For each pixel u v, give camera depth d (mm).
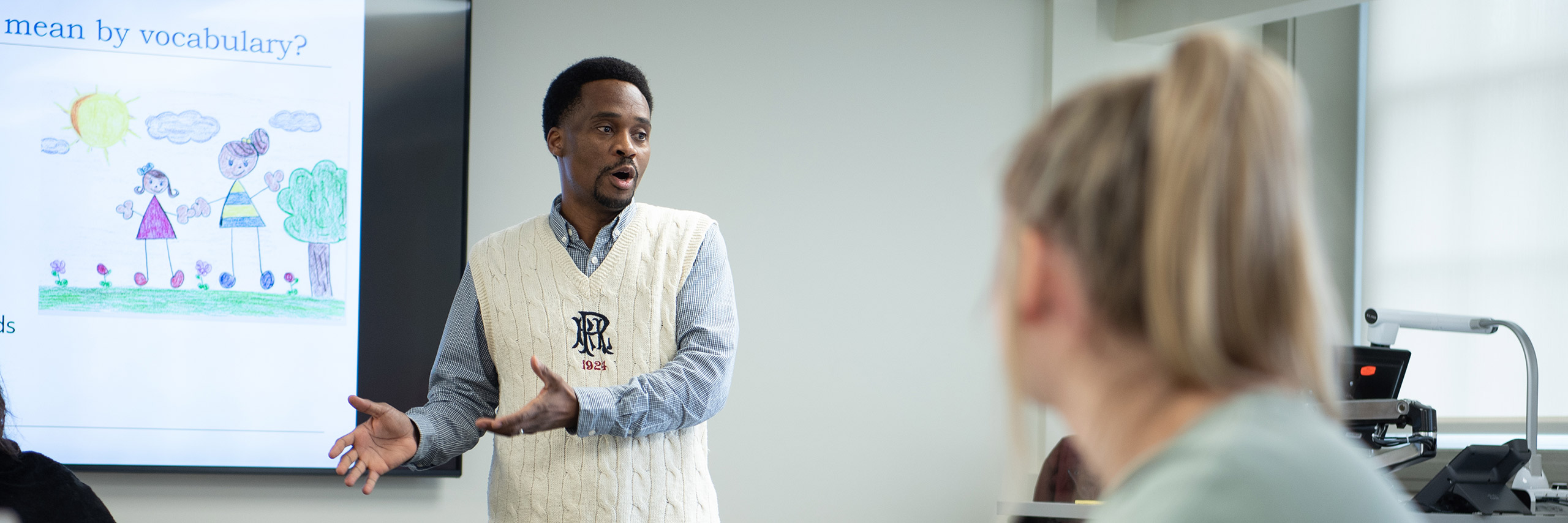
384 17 3197
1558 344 3656
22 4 3004
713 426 3541
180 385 3074
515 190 3361
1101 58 3902
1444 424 3967
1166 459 492
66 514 2020
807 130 3633
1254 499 451
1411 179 4062
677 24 3521
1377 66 4199
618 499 1843
